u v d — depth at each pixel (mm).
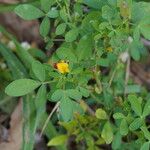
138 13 282
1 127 396
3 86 386
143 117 288
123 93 376
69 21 295
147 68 467
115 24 279
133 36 281
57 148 379
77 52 292
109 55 322
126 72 381
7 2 443
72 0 317
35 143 402
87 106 364
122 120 294
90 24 290
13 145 387
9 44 420
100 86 330
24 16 278
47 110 399
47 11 284
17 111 393
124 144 353
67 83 285
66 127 366
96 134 363
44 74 273
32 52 383
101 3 287
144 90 400
